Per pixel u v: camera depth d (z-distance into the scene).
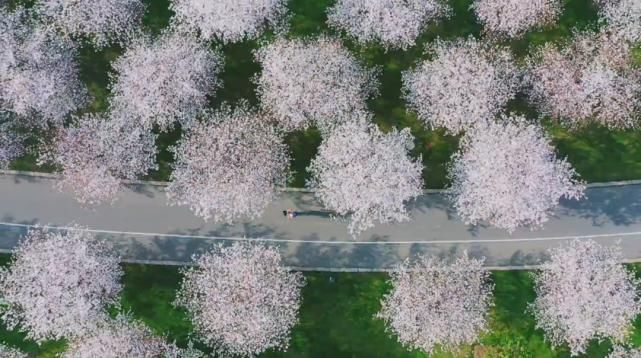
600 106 31.30
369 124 31.09
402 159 30.58
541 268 32.16
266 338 31.06
